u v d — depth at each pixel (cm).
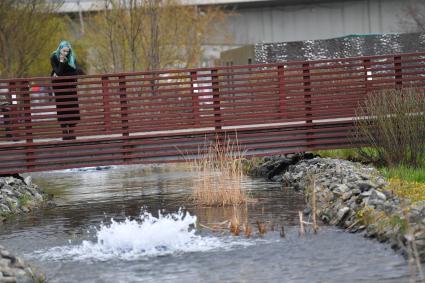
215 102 2425
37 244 1630
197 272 1316
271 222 1719
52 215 2030
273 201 2020
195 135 2420
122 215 1955
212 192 2058
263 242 1520
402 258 1327
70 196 2420
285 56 4172
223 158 2252
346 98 2470
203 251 1467
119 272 1343
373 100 2333
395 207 1543
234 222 1650
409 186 1803
